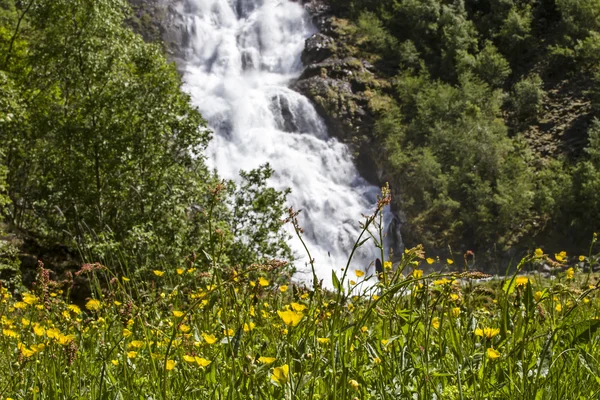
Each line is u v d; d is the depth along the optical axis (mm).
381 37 70062
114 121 19547
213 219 17391
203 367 2371
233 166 52344
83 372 2688
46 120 20609
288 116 57750
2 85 20156
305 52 67938
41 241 17688
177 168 19656
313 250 49281
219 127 54469
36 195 24438
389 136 57156
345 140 58844
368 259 50406
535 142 62156
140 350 2797
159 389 2299
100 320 3172
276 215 19547
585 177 51562
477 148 56531
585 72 70938
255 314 3039
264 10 72500
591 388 2201
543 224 51344
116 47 20672
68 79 21562
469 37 75125
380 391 2180
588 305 3213
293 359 2037
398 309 2846
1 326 3299
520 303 2641
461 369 2289
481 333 2447
